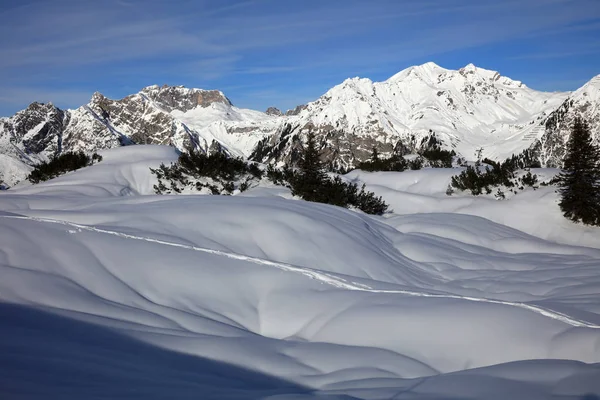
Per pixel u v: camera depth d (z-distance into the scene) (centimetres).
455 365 607
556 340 629
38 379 407
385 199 2791
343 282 925
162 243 996
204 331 690
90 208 1367
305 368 579
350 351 628
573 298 894
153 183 2556
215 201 1423
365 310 773
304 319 784
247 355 592
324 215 1464
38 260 796
